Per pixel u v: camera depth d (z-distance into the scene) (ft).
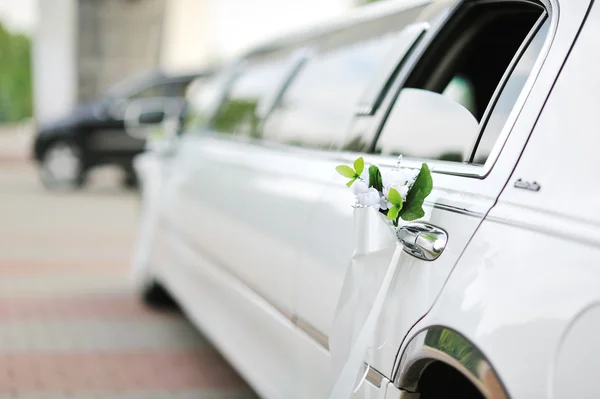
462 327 5.69
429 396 6.54
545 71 6.05
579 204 5.16
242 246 10.97
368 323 6.75
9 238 26.48
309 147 9.92
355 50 10.26
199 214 13.50
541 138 5.76
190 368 14.01
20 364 13.84
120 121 40.34
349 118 9.23
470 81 7.44
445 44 8.18
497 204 5.88
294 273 8.97
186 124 17.12
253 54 15.12
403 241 6.58
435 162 7.10
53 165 40.98
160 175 16.96
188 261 14.17
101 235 28.04
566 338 4.88
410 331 6.32
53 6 65.26
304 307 8.61
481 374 5.45
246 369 10.69
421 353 6.14
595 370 4.67
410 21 9.21
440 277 6.12
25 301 18.19
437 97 7.77
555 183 5.43
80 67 70.85
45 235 27.45
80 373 13.51
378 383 6.80
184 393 12.74
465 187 6.35
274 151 10.94
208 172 13.41
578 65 5.74
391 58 9.01
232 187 11.85
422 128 7.69
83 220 31.53
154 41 74.28
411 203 6.50
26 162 60.23
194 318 13.70
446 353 5.83
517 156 5.93
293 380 8.96
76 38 68.59
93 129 40.47
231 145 13.00
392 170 6.80
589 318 4.78
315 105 10.48
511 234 5.59
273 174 10.36
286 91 11.93
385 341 6.69
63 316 17.08
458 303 5.81
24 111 123.75
